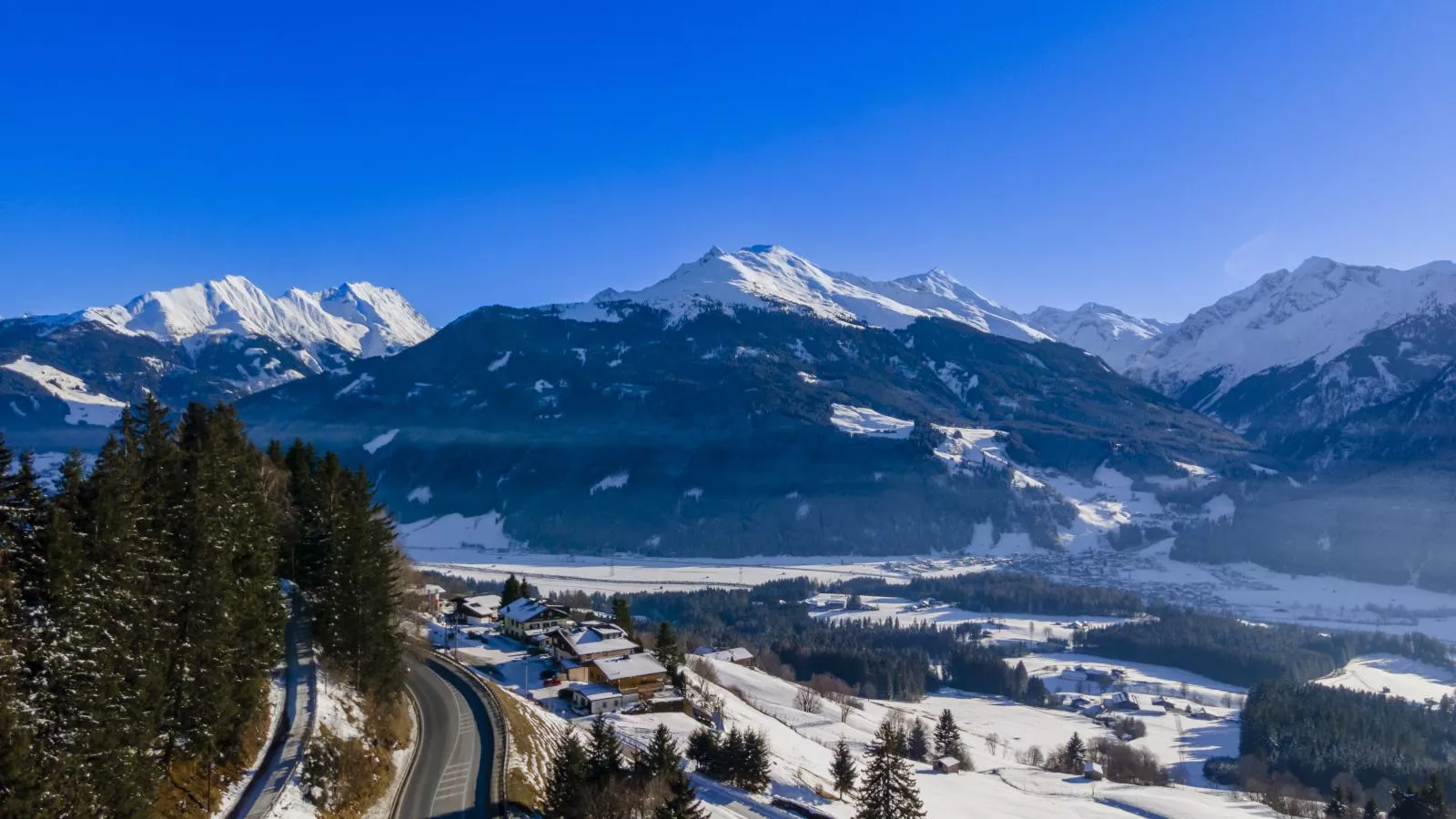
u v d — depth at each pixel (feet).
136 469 167.53
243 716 186.91
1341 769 502.38
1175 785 499.51
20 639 130.93
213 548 177.17
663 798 213.66
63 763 126.41
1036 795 429.38
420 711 275.59
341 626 243.81
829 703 563.07
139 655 150.92
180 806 160.45
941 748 496.64
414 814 201.77
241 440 270.87
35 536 141.08
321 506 290.35
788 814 275.39
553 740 285.84
